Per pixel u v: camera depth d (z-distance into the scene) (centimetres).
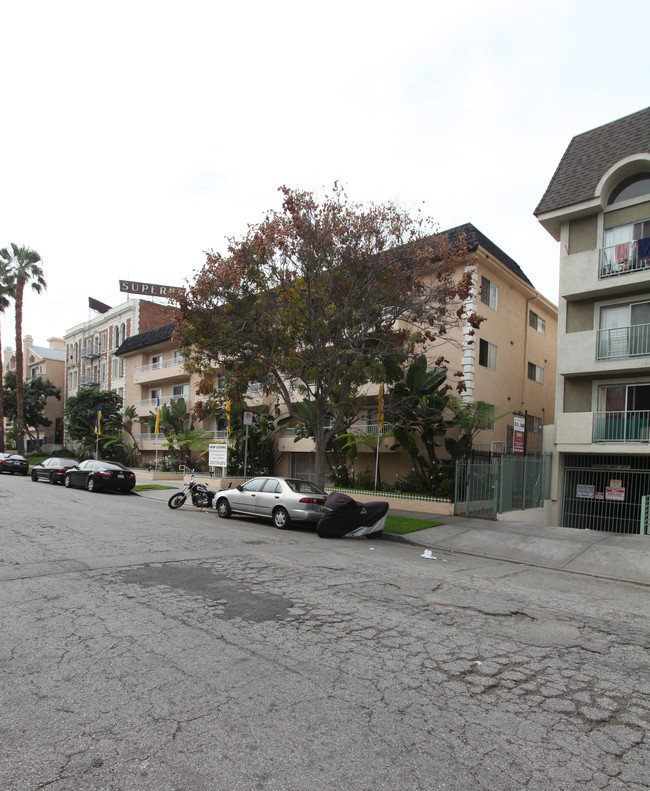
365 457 2323
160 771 309
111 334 4462
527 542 1265
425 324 2020
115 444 3772
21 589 663
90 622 555
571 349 1772
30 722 358
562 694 440
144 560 856
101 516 1358
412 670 473
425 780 311
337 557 992
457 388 1894
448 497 1695
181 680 428
